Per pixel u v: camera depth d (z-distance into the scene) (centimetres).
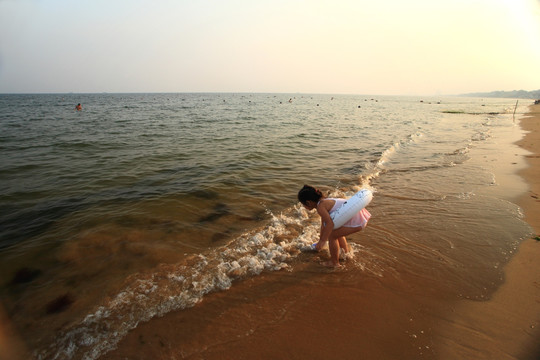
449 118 2925
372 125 2178
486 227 490
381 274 368
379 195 653
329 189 698
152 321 295
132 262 397
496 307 308
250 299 326
